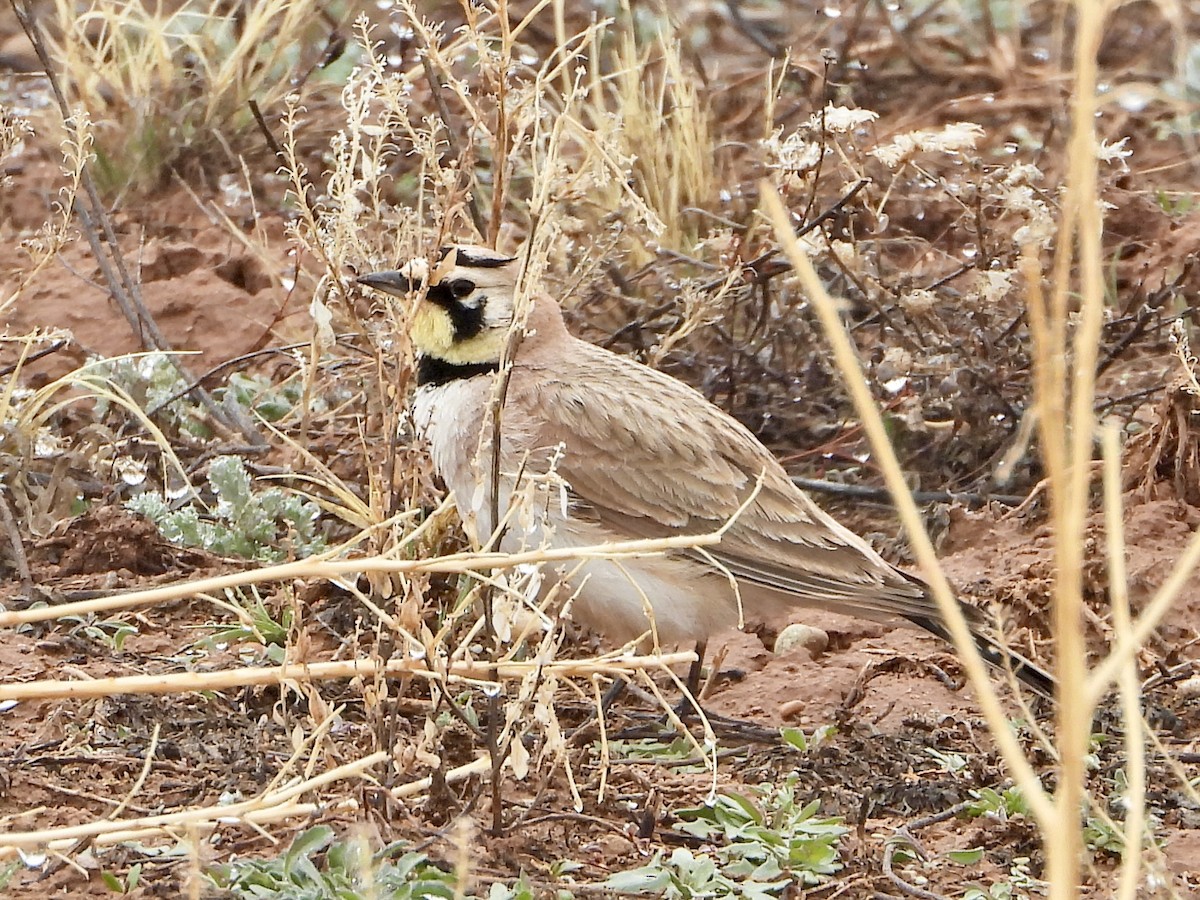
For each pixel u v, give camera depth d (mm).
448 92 18281
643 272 14734
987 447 13906
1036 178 14578
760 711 10719
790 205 14844
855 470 14156
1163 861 8133
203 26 19906
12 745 9422
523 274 9430
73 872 7891
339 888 7633
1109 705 10516
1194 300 15430
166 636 11023
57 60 19453
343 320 12125
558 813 8750
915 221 16500
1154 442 13031
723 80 20219
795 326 14555
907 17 21672
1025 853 8789
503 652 8664
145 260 16625
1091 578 11859
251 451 13477
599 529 10578
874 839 8859
